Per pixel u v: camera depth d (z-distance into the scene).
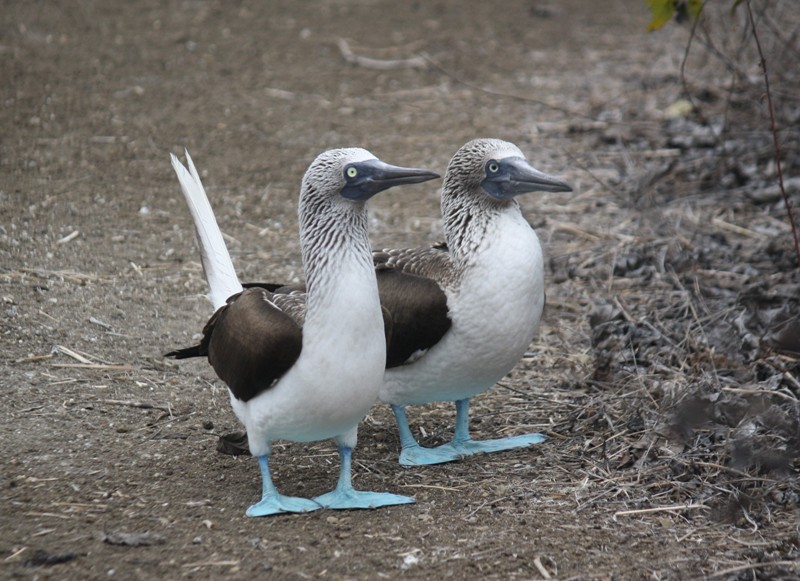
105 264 14.37
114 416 10.82
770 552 8.62
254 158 18.81
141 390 11.41
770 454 9.75
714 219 16.41
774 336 12.09
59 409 10.83
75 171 17.47
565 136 20.30
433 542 8.70
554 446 10.62
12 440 10.15
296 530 8.84
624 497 9.53
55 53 23.08
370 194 8.48
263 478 9.25
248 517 9.02
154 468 9.85
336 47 25.42
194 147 19.06
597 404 11.31
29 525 8.68
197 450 10.27
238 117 20.69
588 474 9.95
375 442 10.88
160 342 12.50
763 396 10.87
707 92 21.36
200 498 9.34
